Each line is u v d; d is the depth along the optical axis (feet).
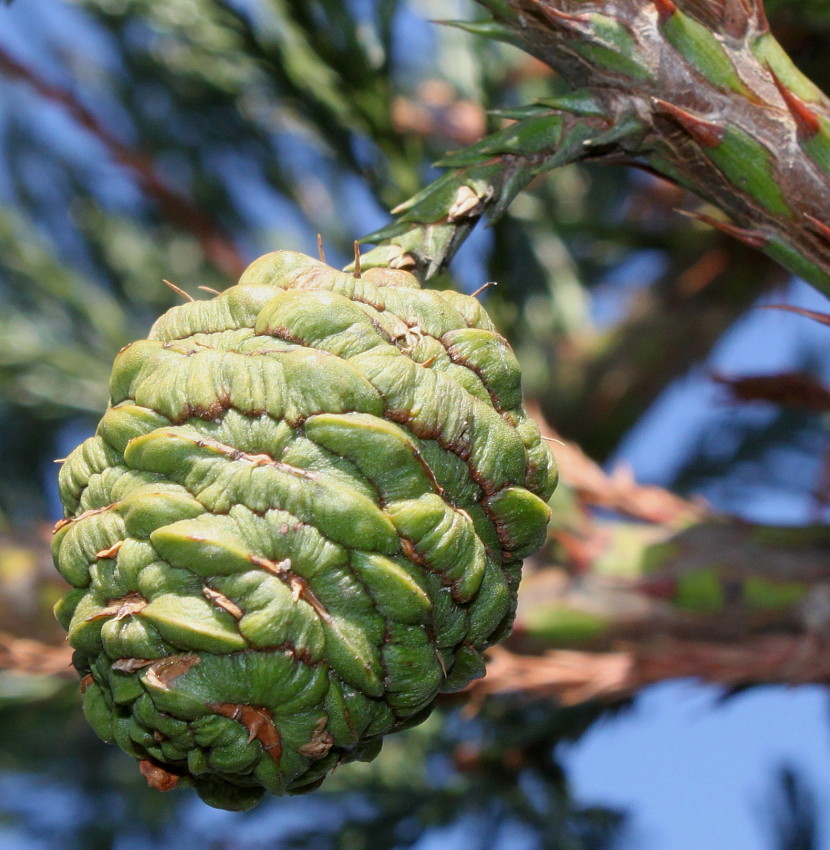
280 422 1.15
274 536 1.14
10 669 1.36
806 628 1.34
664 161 1.21
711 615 1.36
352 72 1.38
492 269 1.43
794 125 1.19
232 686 1.14
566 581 1.37
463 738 1.54
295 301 1.16
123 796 1.77
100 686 1.18
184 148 1.66
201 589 1.14
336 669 1.15
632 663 1.33
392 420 1.15
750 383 1.34
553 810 1.45
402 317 1.17
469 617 1.17
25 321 1.57
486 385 1.18
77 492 1.18
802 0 1.27
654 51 1.19
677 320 1.67
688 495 1.79
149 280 1.73
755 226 1.21
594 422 1.73
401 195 1.40
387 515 1.15
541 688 1.33
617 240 1.58
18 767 1.74
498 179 1.21
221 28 1.39
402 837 1.48
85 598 1.16
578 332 1.72
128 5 1.39
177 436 1.15
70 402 1.57
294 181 1.67
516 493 1.17
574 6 1.19
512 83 1.53
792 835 1.53
